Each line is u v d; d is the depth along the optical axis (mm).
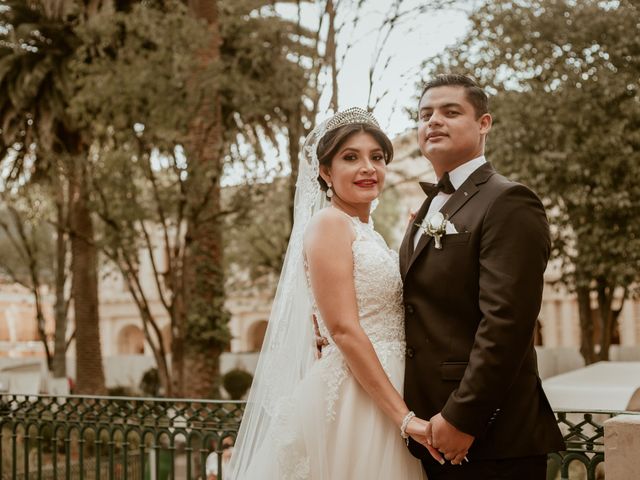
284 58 12297
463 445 2416
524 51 12273
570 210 13117
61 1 16062
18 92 16609
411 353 2703
